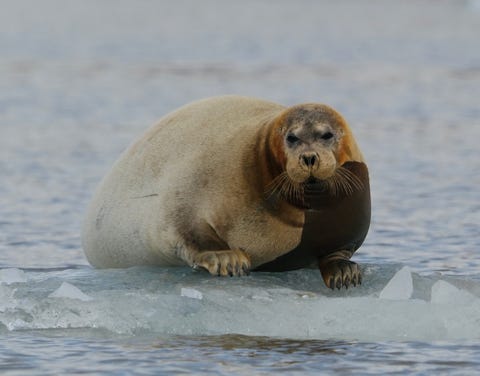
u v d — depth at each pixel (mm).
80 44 171250
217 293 33219
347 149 33688
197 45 172125
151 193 36281
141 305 32562
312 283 35062
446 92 112688
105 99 106875
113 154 73750
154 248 36094
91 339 31000
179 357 29250
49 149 75438
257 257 35062
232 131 35531
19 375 27922
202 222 34812
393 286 33688
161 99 107250
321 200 33688
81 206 56344
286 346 30328
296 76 128000
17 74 127500
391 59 148750
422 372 28156
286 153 33062
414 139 81188
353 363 28828
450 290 33250
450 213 54156
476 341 30844
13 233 49656
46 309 32531
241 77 126875
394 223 51625
